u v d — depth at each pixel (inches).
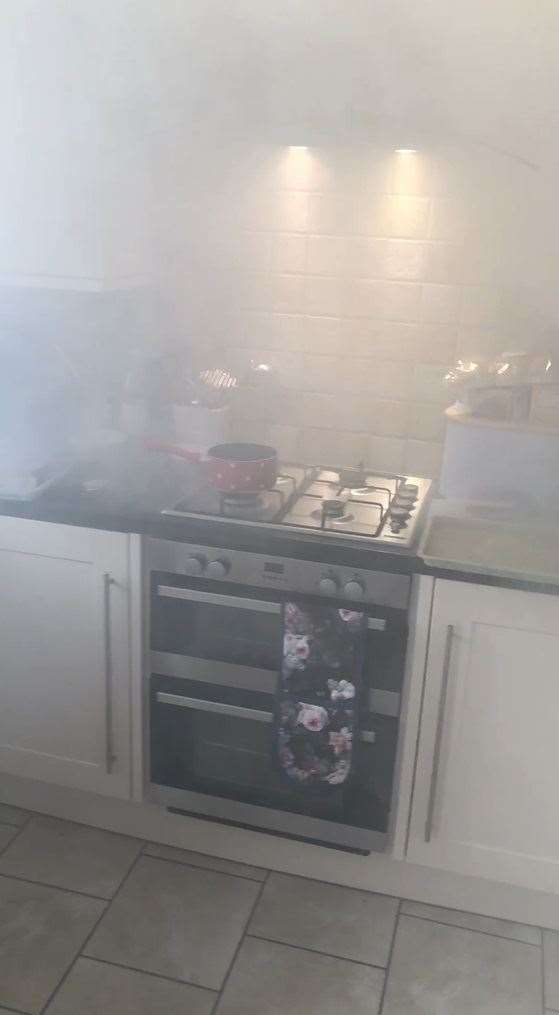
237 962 75.1
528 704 72.7
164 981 73.0
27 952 75.1
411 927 79.6
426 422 95.0
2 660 85.8
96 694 83.7
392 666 74.4
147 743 84.0
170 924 78.7
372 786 78.2
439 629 72.2
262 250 95.1
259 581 75.6
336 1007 71.4
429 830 77.7
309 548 73.5
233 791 82.4
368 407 96.5
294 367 97.7
